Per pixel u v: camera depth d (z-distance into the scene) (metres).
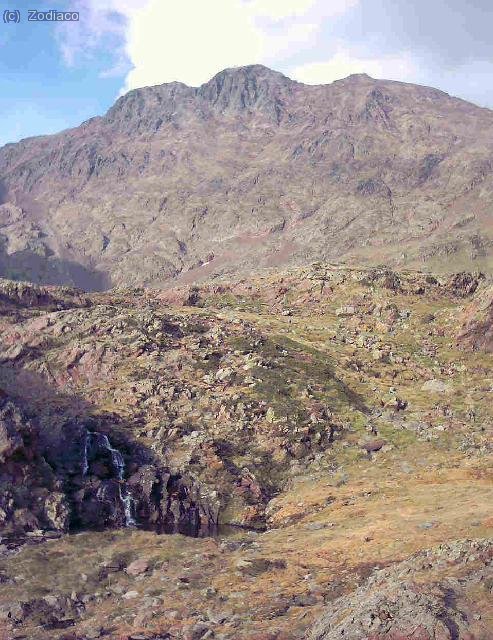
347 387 74.31
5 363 73.12
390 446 61.91
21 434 49.31
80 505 50.19
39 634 28.28
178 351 75.50
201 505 54.75
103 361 73.06
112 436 60.69
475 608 22.61
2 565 36.53
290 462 61.16
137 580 35.22
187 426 63.62
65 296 101.38
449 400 71.81
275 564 36.19
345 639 22.11
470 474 53.19
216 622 28.70
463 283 109.75
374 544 37.56
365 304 100.00
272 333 87.88
